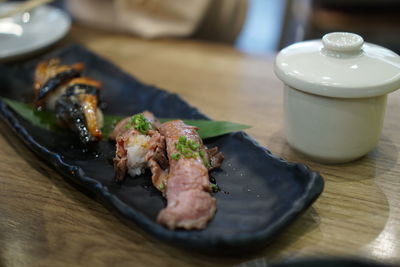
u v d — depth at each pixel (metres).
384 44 0.78
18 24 0.64
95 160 0.39
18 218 0.35
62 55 0.57
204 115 0.43
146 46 0.63
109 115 0.46
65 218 0.35
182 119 0.44
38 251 0.32
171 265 0.31
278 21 1.14
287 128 0.38
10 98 0.51
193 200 0.31
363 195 0.35
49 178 0.39
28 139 0.41
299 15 0.87
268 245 0.32
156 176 0.35
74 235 0.33
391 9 0.75
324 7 0.78
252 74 0.54
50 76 0.47
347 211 0.34
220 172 0.37
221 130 0.40
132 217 0.32
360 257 0.29
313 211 0.34
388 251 0.31
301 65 0.35
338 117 0.35
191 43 0.64
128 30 0.68
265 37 1.06
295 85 0.35
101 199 0.34
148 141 0.37
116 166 0.36
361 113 0.35
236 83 0.52
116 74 0.52
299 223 0.33
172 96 0.46
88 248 0.32
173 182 0.33
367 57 0.35
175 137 0.36
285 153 0.40
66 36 0.67
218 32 0.74
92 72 0.54
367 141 0.36
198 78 0.54
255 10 1.22
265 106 0.47
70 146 0.42
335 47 0.34
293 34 0.90
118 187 0.36
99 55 0.56
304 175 0.33
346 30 0.77
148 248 0.32
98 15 0.72
